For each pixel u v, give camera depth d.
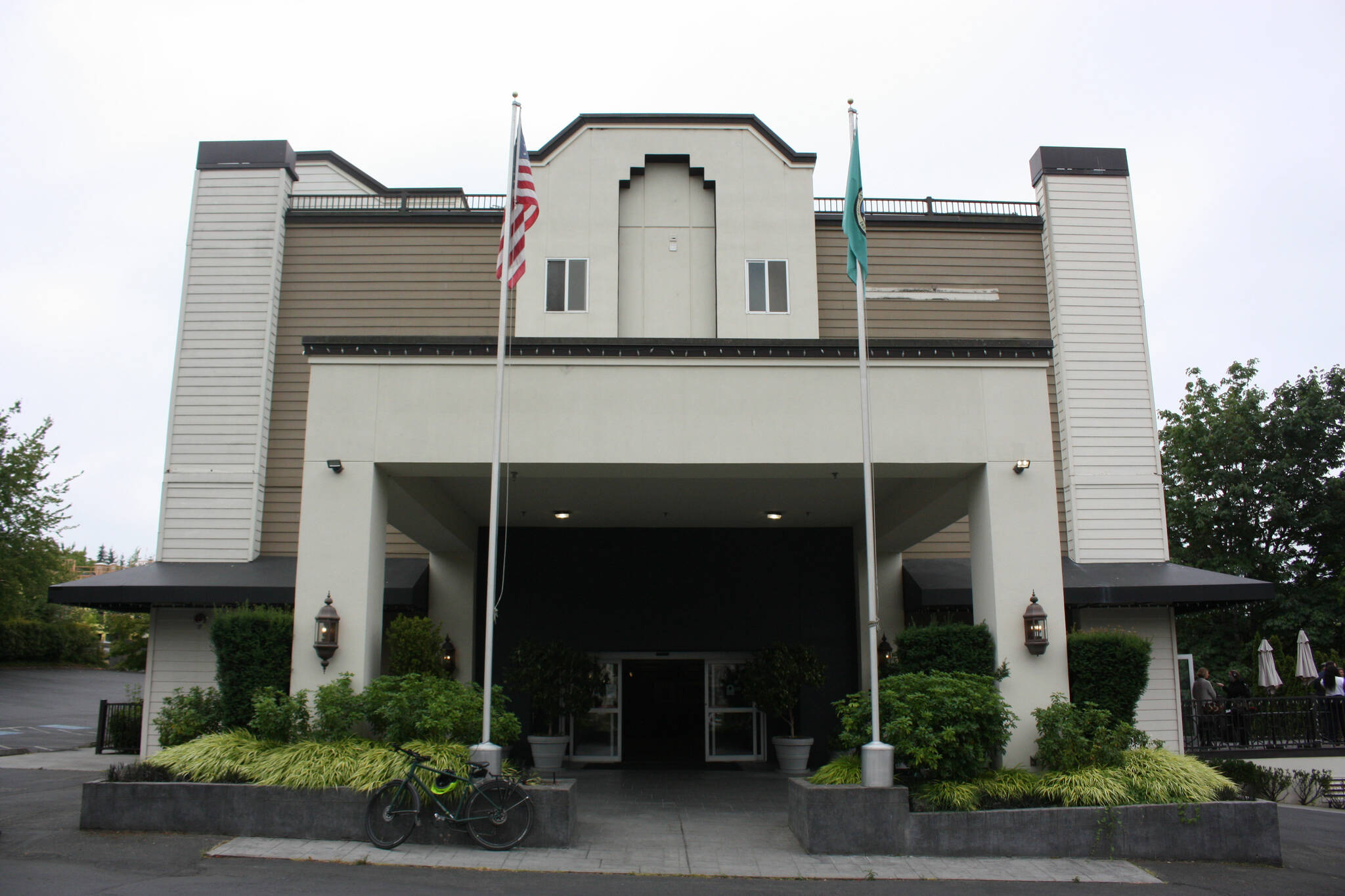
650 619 17.64
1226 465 30.22
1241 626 30.44
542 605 17.62
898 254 18.78
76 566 53.31
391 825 9.46
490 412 11.69
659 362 11.83
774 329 17.59
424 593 17.12
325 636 10.95
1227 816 9.85
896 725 10.13
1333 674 18.69
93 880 7.88
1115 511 17.77
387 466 11.70
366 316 18.14
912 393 11.88
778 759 16.59
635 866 9.03
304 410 17.75
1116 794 9.97
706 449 11.67
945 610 17.33
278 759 10.03
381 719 10.62
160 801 9.79
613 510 16.38
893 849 9.62
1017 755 11.06
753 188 18.12
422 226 18.50
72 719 27.91
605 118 18.22
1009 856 9.66
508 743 11.49
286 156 18.62
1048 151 19.09
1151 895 8.50
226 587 15.55
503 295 11.16
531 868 8.83
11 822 10.26
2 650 45.78
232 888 7.68
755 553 18.00
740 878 8.76
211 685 16.56
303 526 11.35
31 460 34.44
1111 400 18.14
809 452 11.69
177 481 17.27
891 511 15.59
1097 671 11.27
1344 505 28.17
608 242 17.80
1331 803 15.16
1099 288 18.56
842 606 17.86
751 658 17.67
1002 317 18.64
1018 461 11.75
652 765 16.91
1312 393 28.84
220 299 17.92
